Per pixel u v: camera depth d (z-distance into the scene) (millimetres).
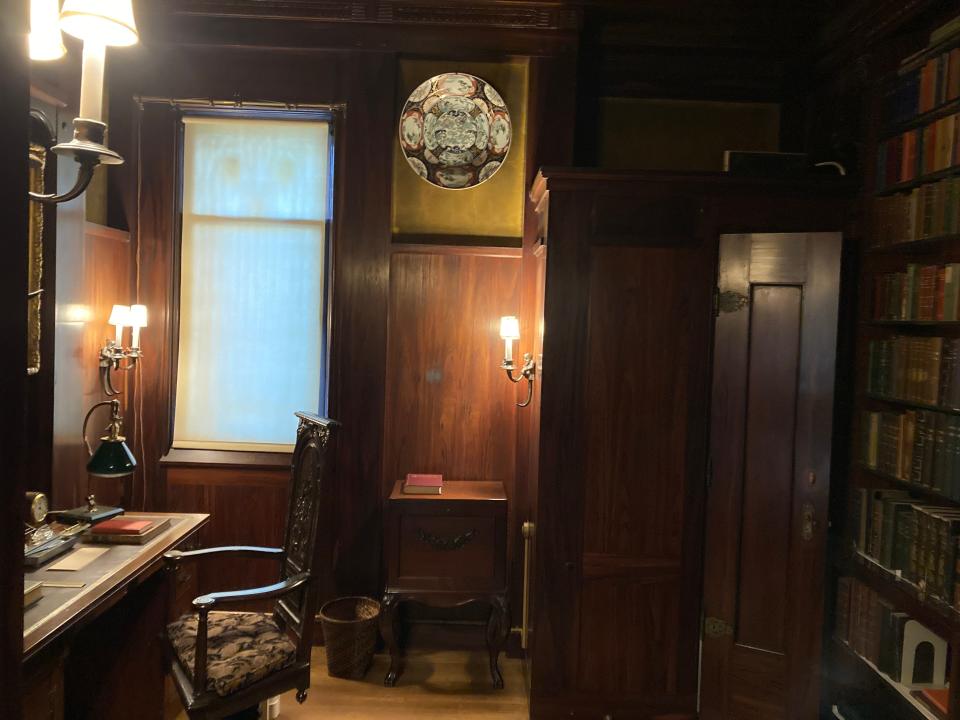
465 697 2820
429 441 3266
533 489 2814
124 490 3180
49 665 1898
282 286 3221
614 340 2605
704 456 2609
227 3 3008
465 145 3217
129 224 3145
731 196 2576
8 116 989
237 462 3184
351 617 3113
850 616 2646
